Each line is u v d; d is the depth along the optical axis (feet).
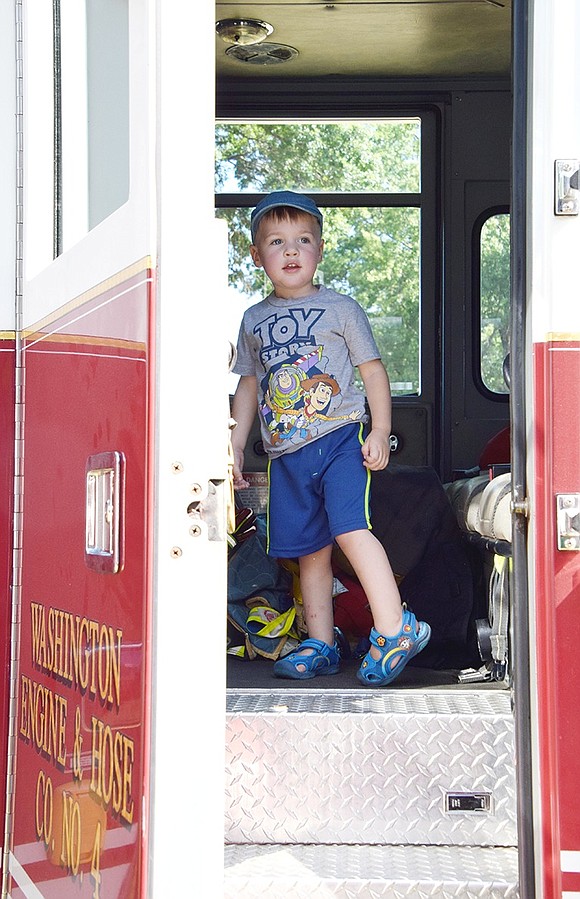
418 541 10.98
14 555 7.14
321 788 7.48
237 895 6.76
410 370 14.64
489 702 7.93
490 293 14.62
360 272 14.56
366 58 13.78
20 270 7.26
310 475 9.47
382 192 14.52
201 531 5.09
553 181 6.12
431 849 7.41
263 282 14.29
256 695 8.09
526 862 6.14
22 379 7.20
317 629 9.62
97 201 6.54
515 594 6.25
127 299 5.40
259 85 14.33
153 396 5.10
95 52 6.58
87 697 5.74
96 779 5.55
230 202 14.35
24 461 7.09
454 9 12.21
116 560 5.39
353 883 6.79
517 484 6.27
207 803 5.04
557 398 6.08
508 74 14.42
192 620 5.06
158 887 4.94
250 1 11.98
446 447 14.57
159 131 5.19
